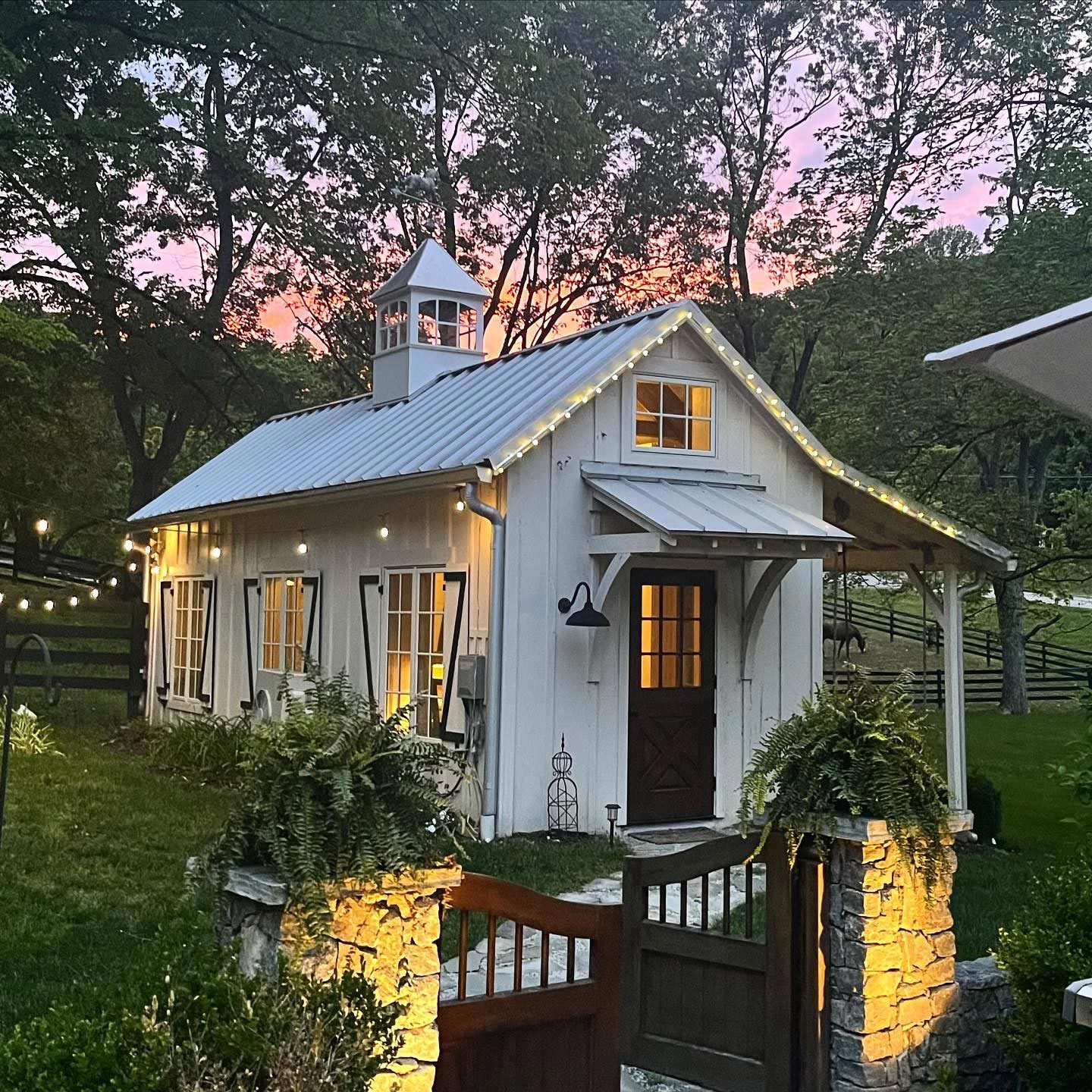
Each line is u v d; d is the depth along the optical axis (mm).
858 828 4449
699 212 27922
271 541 14414
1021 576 16875
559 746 10117
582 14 26969
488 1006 4105
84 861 8352
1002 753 17188
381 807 3557
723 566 11047
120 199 25234
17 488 23812
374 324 27469
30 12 19953
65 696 19141
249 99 26703
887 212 24656
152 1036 2840
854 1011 4492
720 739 10906
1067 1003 3396
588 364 10836
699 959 4965
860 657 28047
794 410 24812
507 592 9969
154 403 29000
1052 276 14500
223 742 12492
